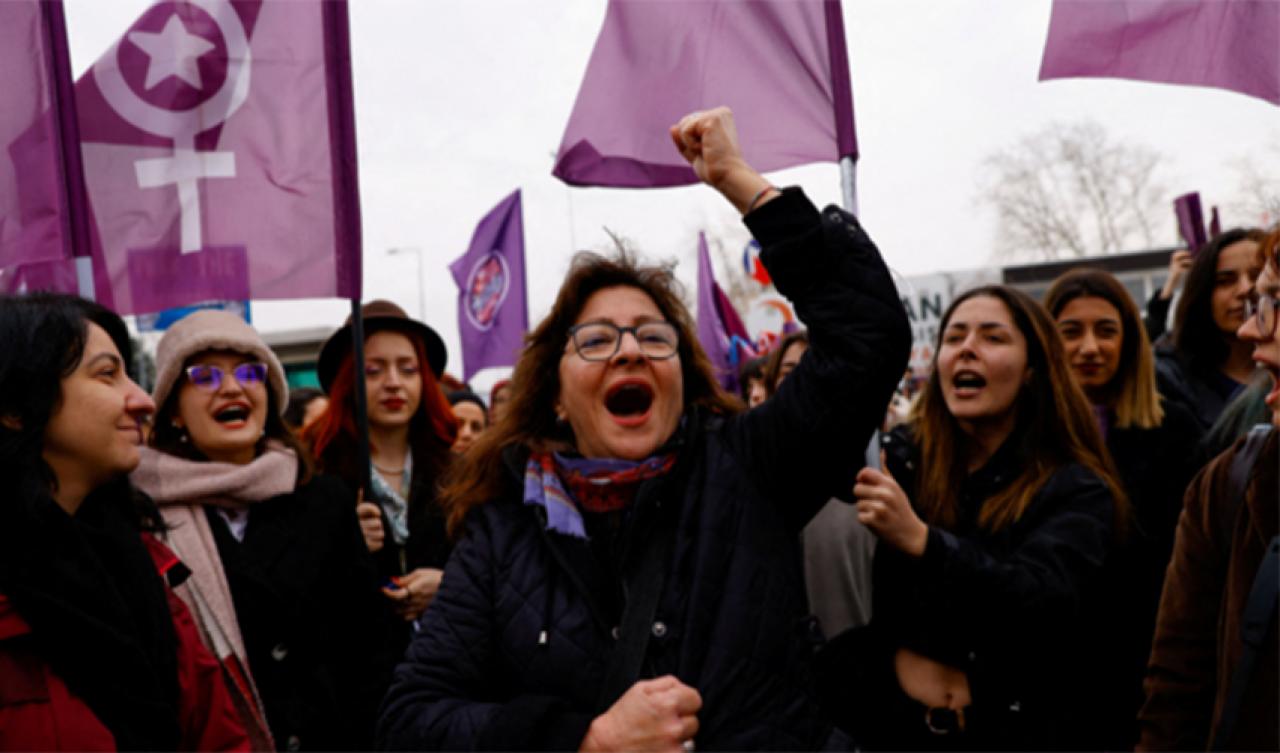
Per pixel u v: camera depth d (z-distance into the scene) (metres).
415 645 1.92
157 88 3.20
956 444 2.72
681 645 1.79
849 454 1.87
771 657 1.79
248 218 3.21
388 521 3.42
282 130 3.24
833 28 2.89
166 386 2.81
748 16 2.97
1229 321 3.50
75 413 1.92
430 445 3.75
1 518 1.81
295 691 2.66
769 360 3.76
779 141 2.93
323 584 2.81
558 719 1.68
